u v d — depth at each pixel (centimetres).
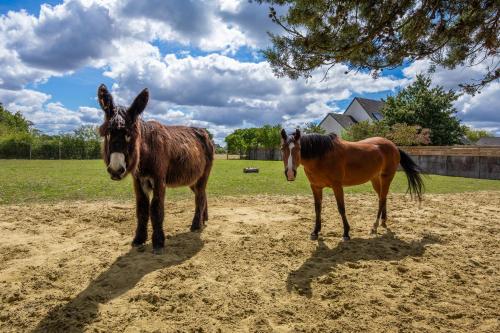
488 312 315
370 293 348
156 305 318
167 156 475
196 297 332
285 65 432
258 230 584
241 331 277
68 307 310
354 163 543
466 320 302
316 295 345
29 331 276
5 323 287
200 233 563
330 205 855
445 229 620
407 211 788
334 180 529
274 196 1005
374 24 385
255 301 328
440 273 409
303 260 446
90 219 644
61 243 500
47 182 1250
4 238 521
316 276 391
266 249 482
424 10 375
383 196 616
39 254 451
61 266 409
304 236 553
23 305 314
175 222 644
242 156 5309
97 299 326
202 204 606
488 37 376
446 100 3109
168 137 489
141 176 454
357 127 2959
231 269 407
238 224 627
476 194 1137
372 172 572
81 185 1175
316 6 401
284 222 651
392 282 377
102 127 383
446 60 440
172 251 467
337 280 380
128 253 459
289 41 420
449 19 390
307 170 534
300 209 793
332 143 524
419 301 336
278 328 282
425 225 647
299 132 490
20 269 395
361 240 538
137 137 388
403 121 3152
